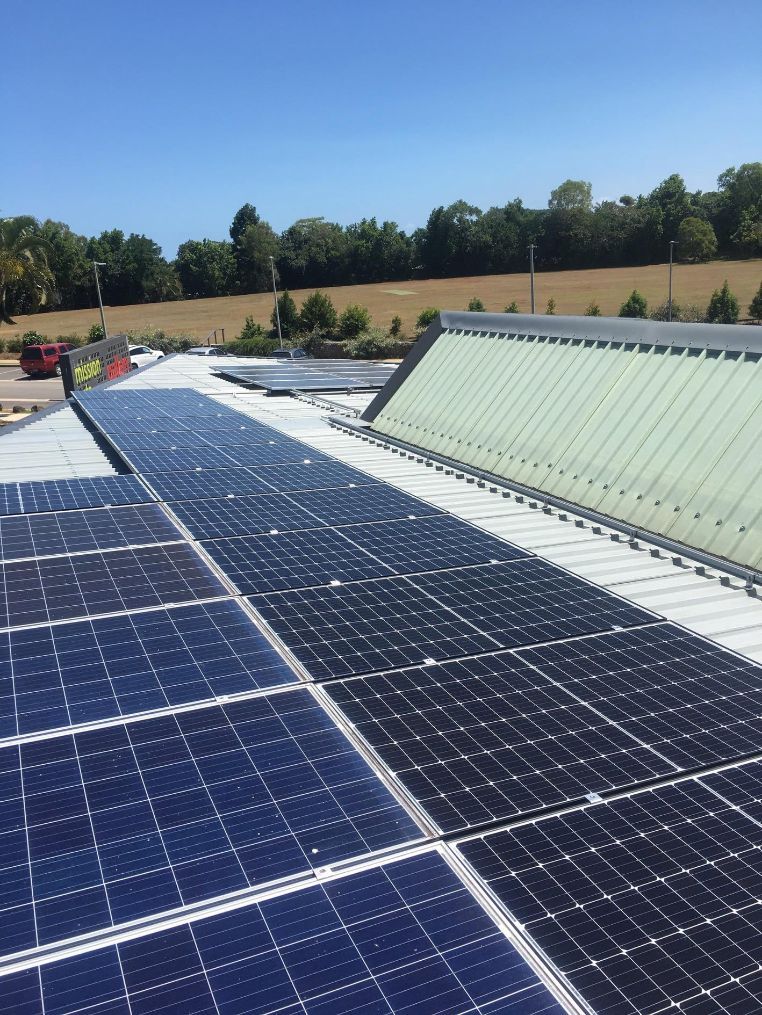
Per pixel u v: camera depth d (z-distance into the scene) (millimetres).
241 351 70438
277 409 29359
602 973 5094
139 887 5871
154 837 6402
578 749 7586
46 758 7461
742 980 5012
